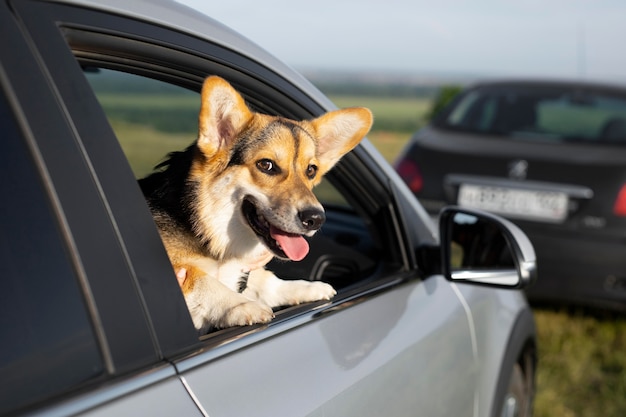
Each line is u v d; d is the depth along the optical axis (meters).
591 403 4.16
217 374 1.30
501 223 2.17
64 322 1.11
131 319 1.19
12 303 1.07
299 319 1.62
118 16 1.40
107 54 1.39
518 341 2.73
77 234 1.15
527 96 5.77
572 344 4.87
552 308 5.52
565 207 4.91
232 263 2.03
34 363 1.06
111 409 1.10
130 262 1.22
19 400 1.02
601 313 5.48
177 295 1.30
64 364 1.08
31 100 1.15
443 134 5.57
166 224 1.95
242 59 1.77
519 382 2.97
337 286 2.23
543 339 4.95
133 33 1.42
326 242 2.34
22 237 1.10
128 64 1.50
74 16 1.29
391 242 2.19
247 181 2.04
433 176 5.29
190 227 1.97
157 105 21.36
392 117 46.56
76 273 1.14
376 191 2.18
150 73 1.61
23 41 1.17
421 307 2.07
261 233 2.04
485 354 2.42
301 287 1.84
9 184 1.11
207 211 1.98
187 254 1.94
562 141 5.22
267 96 1.90
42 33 1.21
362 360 1.66
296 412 1.37
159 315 1.25
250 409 1.29
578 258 4.84
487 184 5.13
